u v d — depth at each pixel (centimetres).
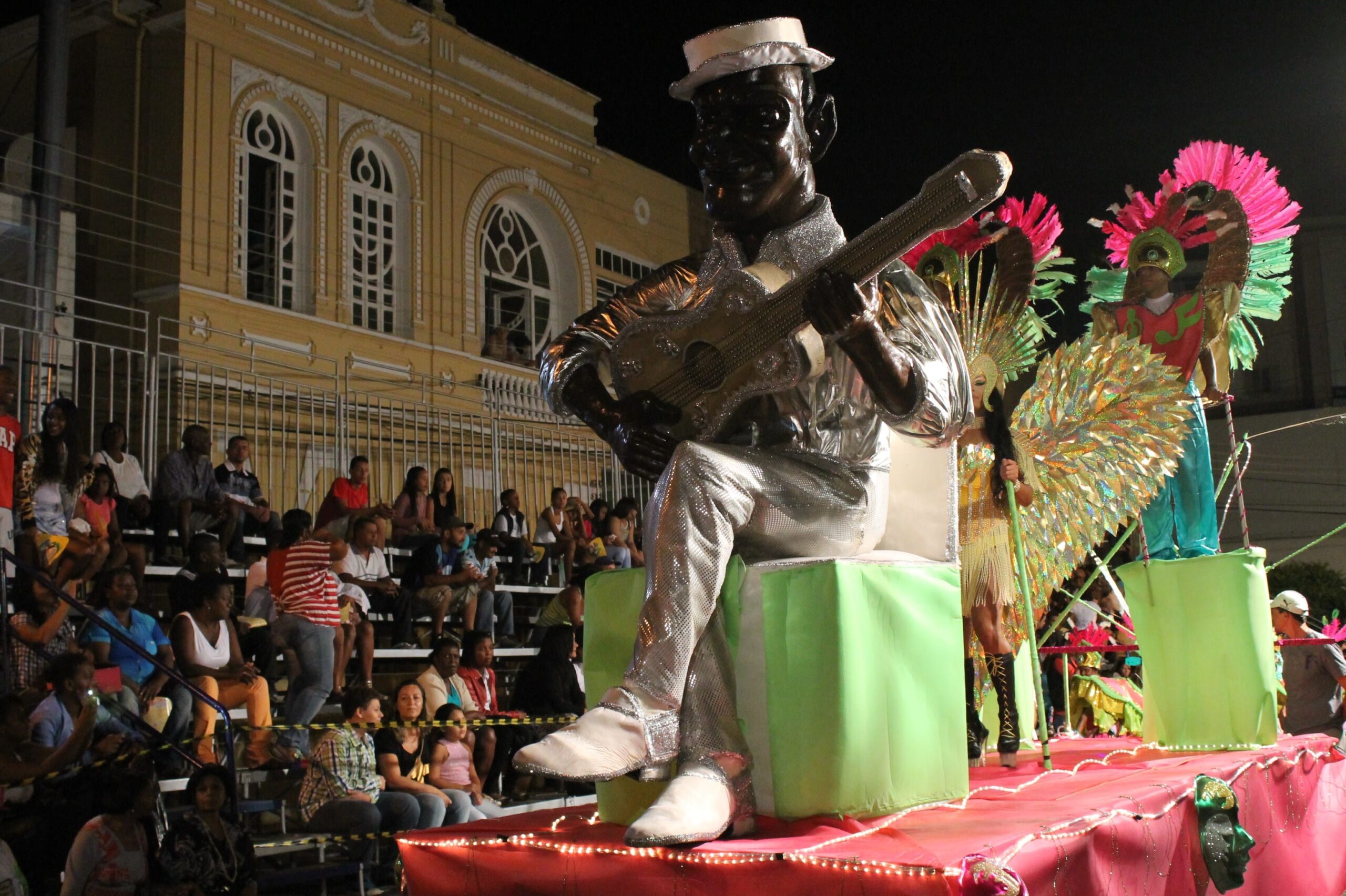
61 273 1317
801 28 339
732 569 304
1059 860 263
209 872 562
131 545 891
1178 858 335
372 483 1402
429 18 1644
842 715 283
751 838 282
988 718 529
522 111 1769
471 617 1047
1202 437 520
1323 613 1567
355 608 932
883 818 293
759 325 310
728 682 296
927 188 281
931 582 321
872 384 301
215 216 1356
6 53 1477
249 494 1068
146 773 566
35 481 809
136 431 1188
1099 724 763
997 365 494
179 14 1350
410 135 1608
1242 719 466
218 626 757
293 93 1459
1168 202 533
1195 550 517
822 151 355
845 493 316
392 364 1529
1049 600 530
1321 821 483
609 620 333
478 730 841
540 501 1550
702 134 335
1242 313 535
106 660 732
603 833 304
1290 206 512
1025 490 453
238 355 1166
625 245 1938
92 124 1377
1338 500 2008
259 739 732
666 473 298
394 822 691
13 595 757
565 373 348
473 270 1673
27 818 603
